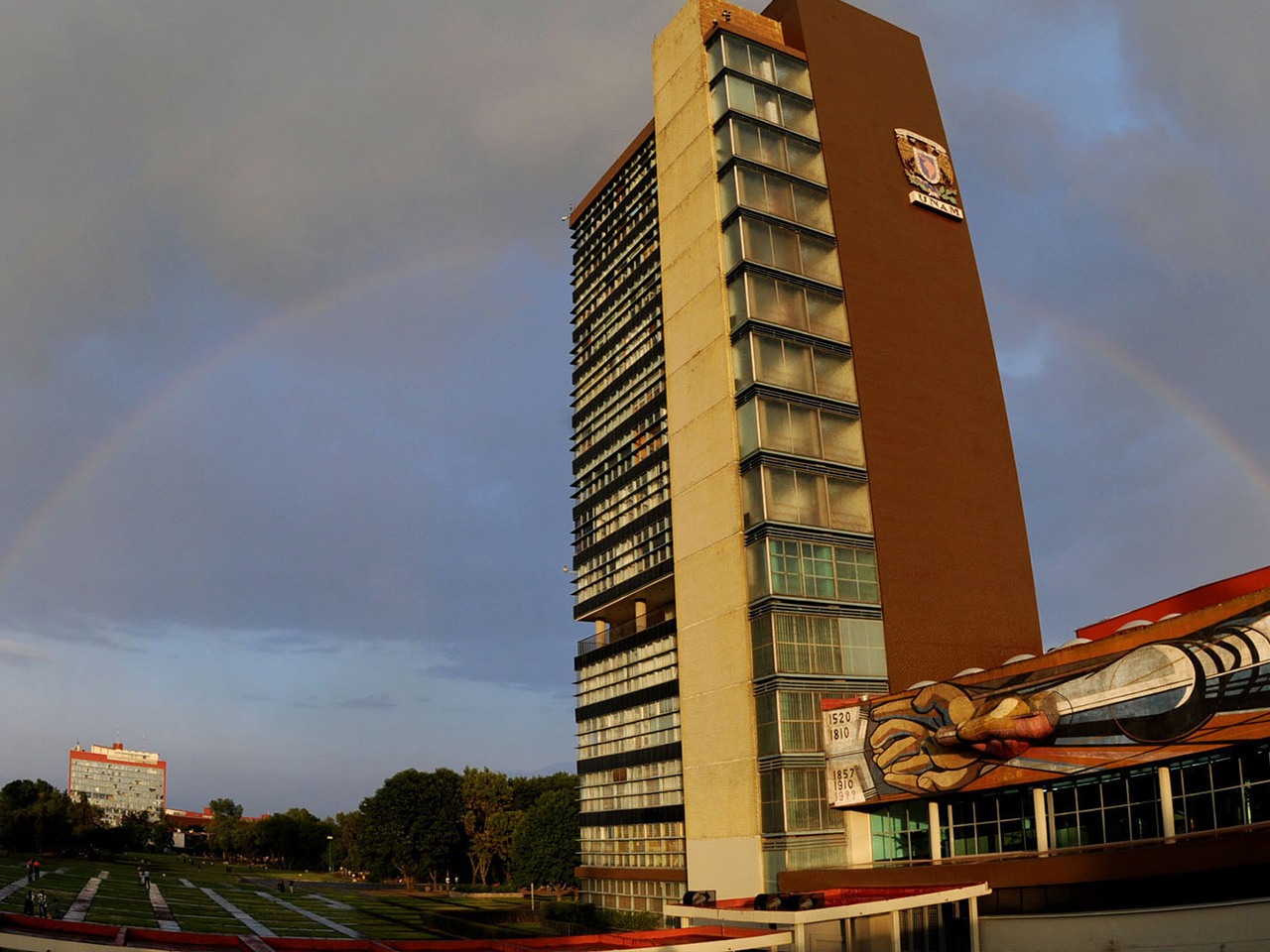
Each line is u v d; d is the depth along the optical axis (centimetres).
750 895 6444
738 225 7638
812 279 7750
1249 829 4141
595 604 9512
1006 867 4841
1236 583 5347
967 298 8500
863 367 7631
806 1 8756
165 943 4181
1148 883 4350
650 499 8725
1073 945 4500
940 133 9100
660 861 7738
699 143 8288
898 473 7431
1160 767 4594
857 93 8694
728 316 7625
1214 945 3931
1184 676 4394
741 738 6719
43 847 18325
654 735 8069
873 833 6325
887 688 6800
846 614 6838
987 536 7694
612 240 10375
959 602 7350
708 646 7231
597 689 9306
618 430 9500
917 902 4700
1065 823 5128
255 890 14600
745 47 8294
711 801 6975
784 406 7219
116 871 15750
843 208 8100
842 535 7056
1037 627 7656
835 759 6291
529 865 12369
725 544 7206
